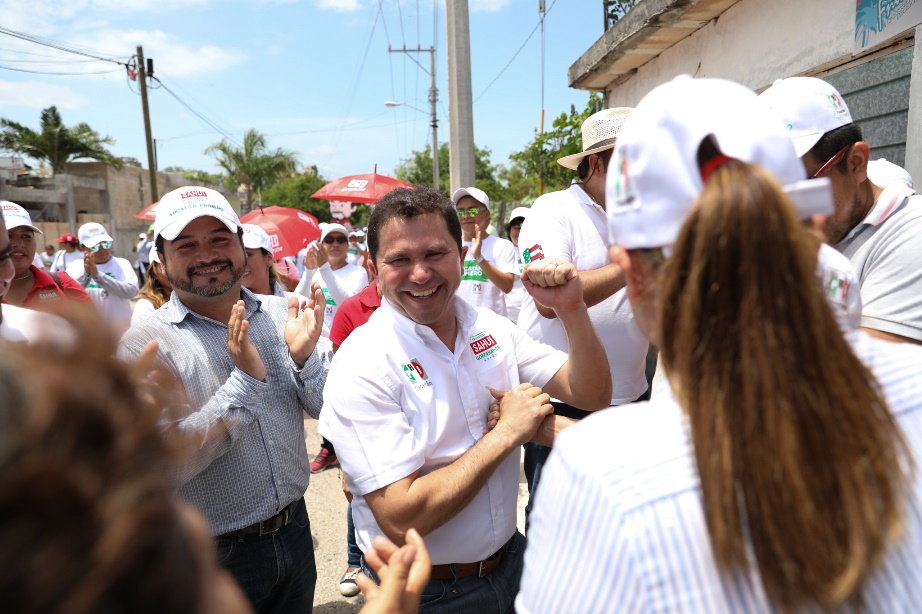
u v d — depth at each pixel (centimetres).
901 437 74
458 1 771
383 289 181
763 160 78
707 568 74
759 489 69
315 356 230
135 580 44
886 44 345
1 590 39
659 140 80
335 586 341
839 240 201
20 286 383
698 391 73
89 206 3052
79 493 43
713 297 72
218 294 220
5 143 3111
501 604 186
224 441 197
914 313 181
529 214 283
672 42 570
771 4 440
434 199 181
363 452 167
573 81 732
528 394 175
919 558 73
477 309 201
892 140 349
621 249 89
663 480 78
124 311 617
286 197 4284
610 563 77
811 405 68
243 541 215
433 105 2542
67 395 46
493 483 183
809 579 67
